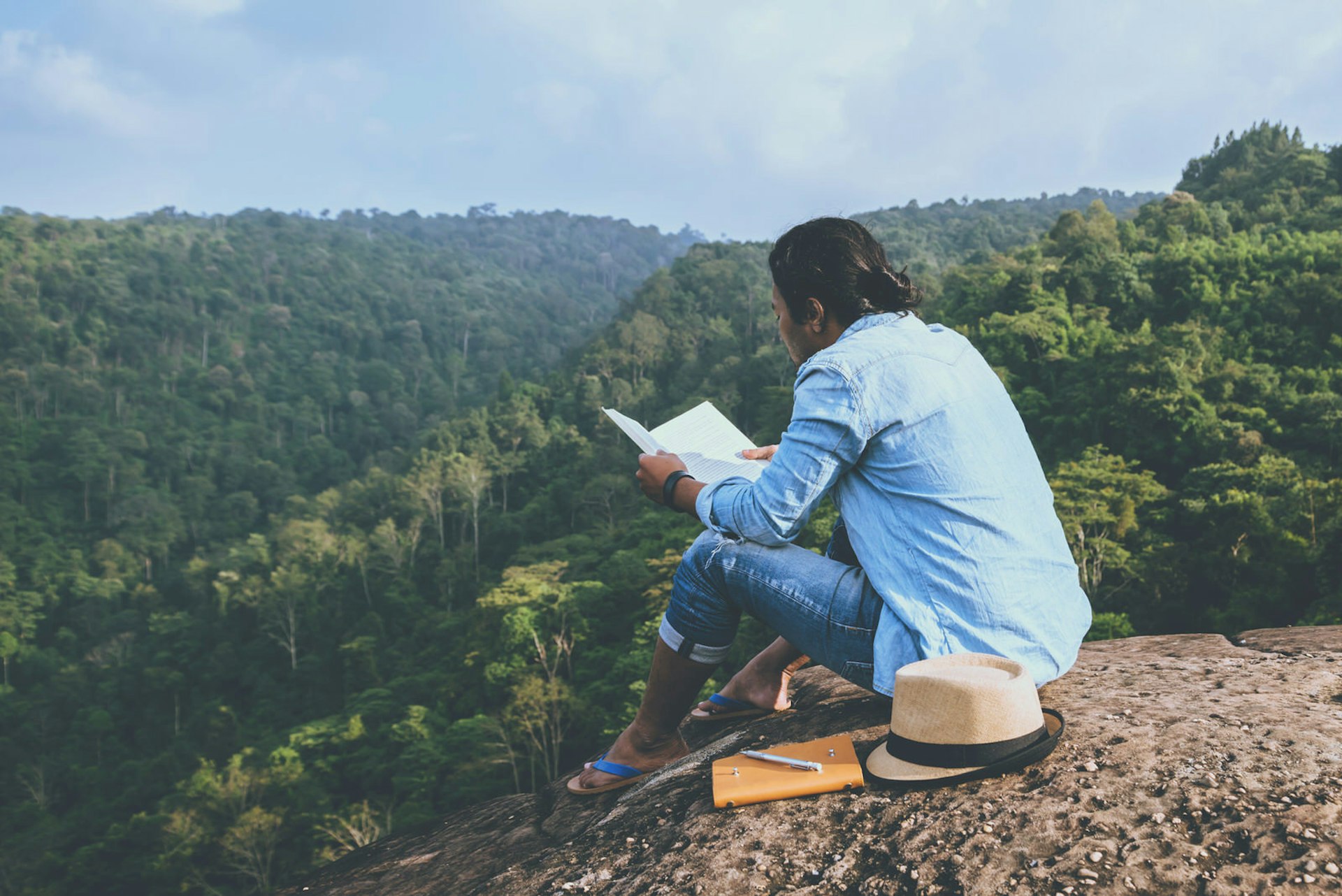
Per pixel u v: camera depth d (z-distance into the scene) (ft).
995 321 167.73
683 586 6.34
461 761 95.86
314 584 187.52
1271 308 150.00
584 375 287.89
